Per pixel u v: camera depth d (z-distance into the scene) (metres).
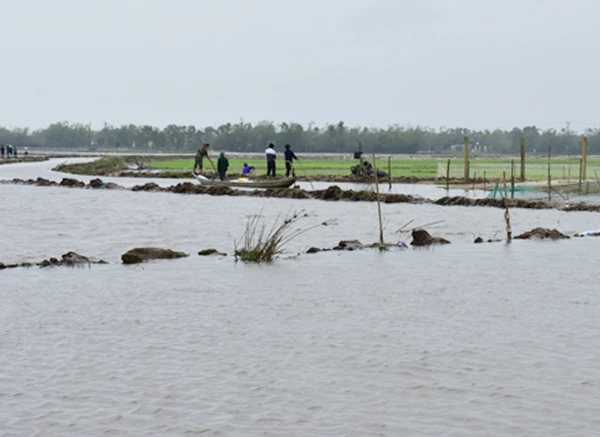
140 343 16.88
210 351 16.17
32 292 22.80
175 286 23.61
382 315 19.38
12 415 12.57
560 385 13.70
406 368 14.81
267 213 49.69
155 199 61.34
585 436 11.45
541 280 24.27
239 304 20.89
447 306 20.39
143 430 11.91
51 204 54.97
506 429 11.75
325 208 54.00
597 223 44.62
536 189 73.31
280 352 16.05
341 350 16.12
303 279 24.73
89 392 13.62
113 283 24.22
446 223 44.22
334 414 12.47
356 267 27.11
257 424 12.09
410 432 11.69
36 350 16.36
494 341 16.72
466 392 13.41
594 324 18.22
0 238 36.06
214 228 40.62
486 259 28.89
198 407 12.84
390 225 42.88
